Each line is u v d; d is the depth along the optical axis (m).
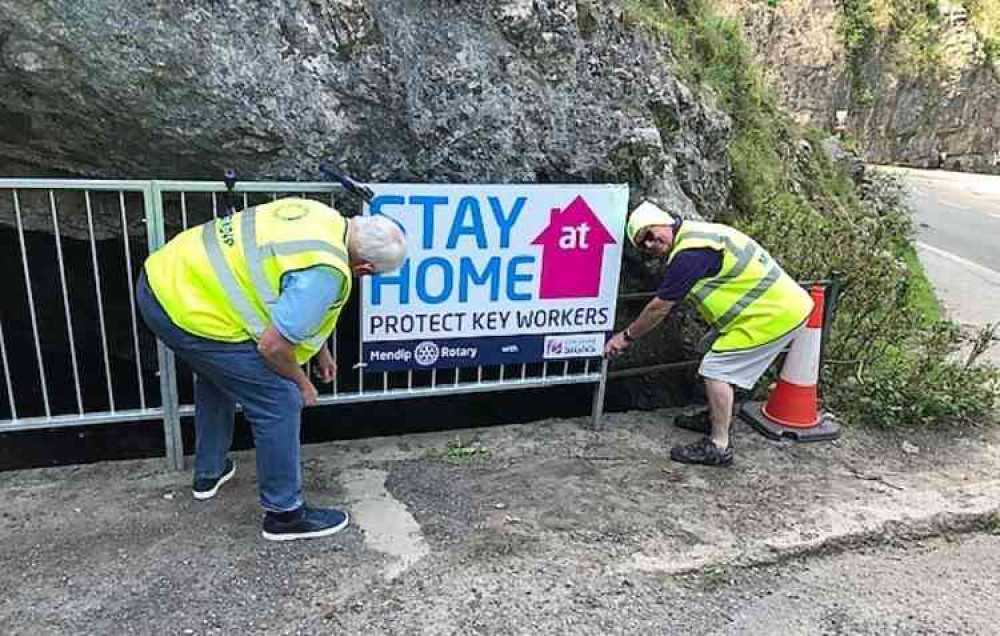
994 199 23.77
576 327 4.53
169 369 3.98
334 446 4.48
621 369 5.18
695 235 4.26
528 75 4.63
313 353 3.41
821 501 4.20
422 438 4.64
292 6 4.04
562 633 3.18
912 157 36.41
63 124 4.04
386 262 3.30
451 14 4.48
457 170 4.55
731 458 4.52
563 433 4.80
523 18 4.58
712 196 5.87
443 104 4.44
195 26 3.88
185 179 4.32
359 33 4.19
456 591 3.35
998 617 3.50
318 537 3.63
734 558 3.69
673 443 4.76
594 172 4.80
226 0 3.92
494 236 4.19
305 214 3.24
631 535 3.79
